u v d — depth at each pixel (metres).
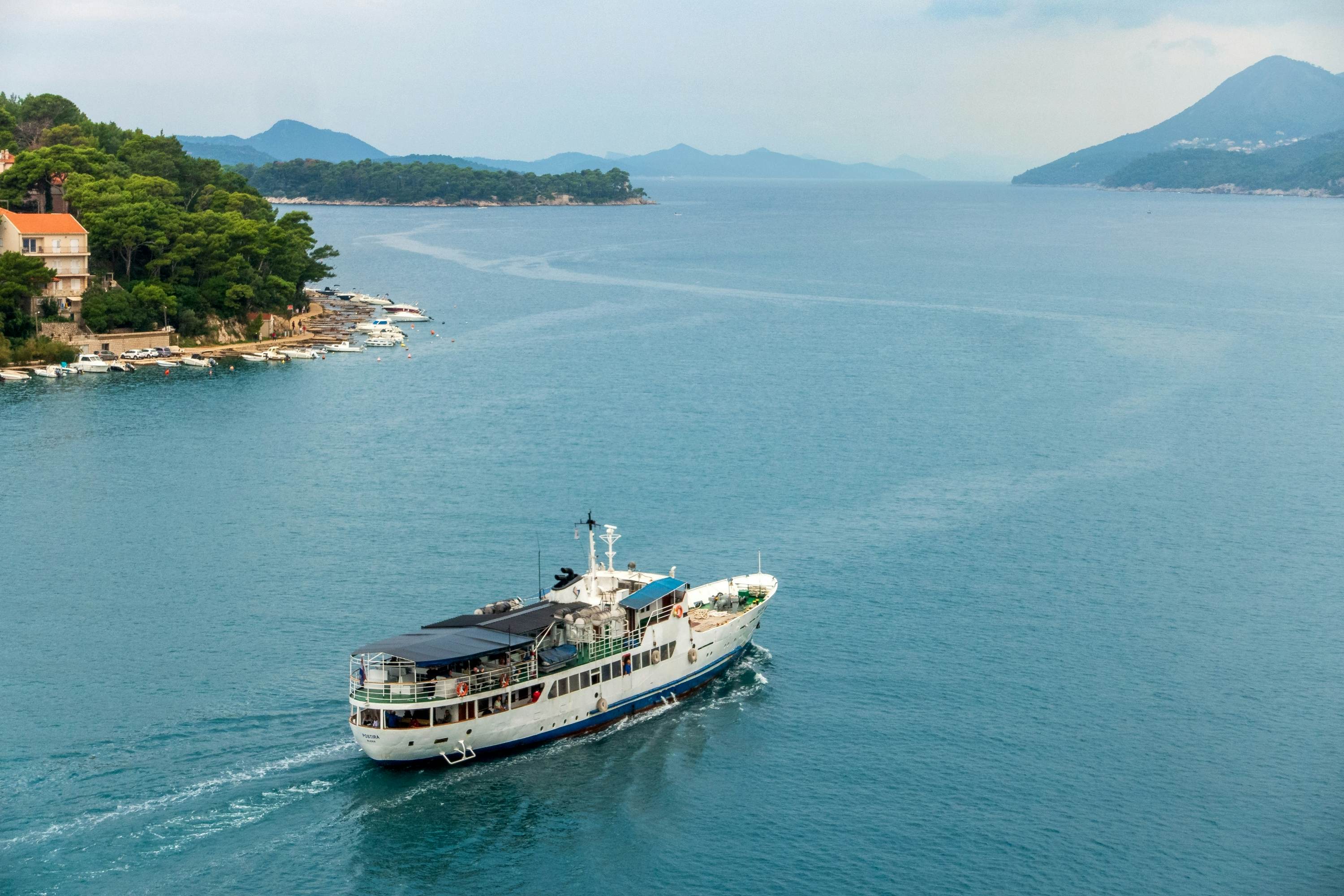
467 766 98.75
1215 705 111.44
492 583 134.12
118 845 86.88
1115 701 111.75
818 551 147.12
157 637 119.44
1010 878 86.75
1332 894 85.31
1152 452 197.38
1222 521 162.88
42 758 96.50
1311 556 149.88
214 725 102.31
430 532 151.25
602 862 87.44
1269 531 159.00
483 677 97.56
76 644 117.69
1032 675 116.38
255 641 118.81
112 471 178.12
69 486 170.38
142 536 149.00
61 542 146.50
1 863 84.25
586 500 165.12
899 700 111.25
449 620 104.88
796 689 113.38
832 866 87.81
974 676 115.88
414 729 94.94
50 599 128.75
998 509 165.25
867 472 181.88
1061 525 159.38
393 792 94.56
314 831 89.75
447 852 88.12
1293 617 131.38
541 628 101.75
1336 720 109.19
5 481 172.25
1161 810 94.94
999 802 95.69
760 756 101.81
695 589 124.06
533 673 100.12
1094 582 139.88
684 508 162.12
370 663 97.25
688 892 85.00
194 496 166.12
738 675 116.19
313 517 156.75
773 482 175.25
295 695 107.62
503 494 167.75
